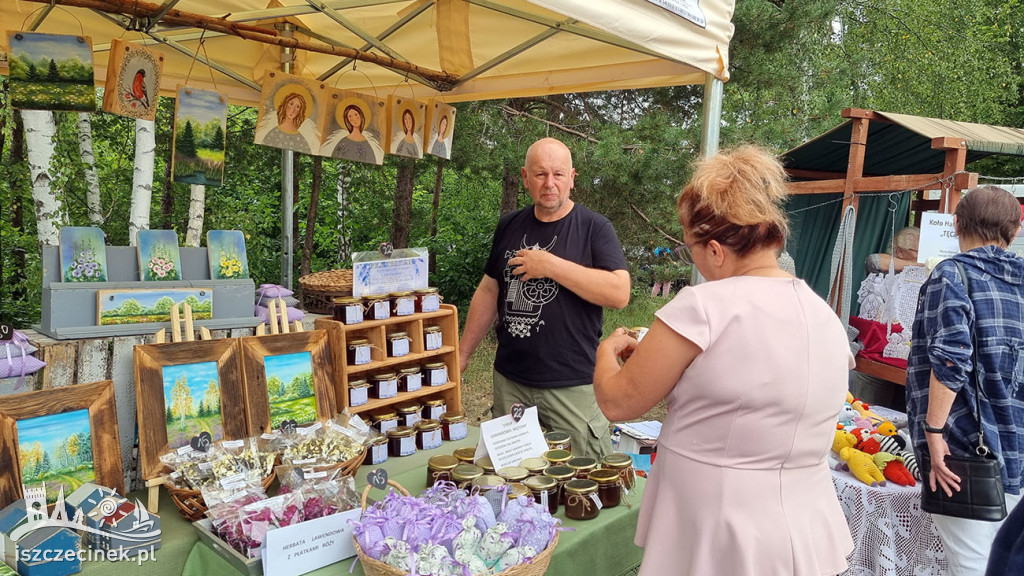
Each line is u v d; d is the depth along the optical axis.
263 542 1.61
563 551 1.86
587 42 3.33
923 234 3.64
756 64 6.81
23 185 6.49
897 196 4.86
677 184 6.27
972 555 2.23
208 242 2.36
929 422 2.21
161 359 2.05
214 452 1.95
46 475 1.78
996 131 4.39
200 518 1.88
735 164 1.41
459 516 1.74
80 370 1.98
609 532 2.03
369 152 3.46
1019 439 2.21
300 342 2.39
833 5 6.99
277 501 1.76
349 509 1.83
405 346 2.79
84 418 1.88
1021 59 14.00
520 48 3.37
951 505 2.19
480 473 2.09
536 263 2.47
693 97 7.61
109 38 3.42
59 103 2.30
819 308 1.41
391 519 1.67
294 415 2.30
